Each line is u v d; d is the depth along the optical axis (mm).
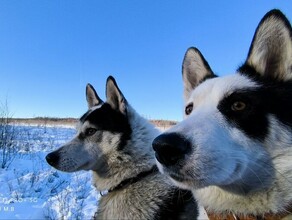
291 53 248
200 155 215
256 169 231
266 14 269
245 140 232
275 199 226
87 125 528
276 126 231
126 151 475
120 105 510
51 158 526
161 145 218
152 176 445
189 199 410
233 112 241
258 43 274
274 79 253
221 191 242
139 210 431
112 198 462
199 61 344
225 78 272
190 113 269
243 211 236
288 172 225
